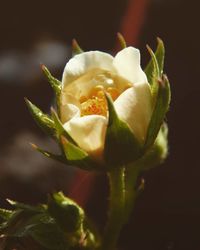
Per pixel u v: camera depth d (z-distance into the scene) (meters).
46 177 0.53
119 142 0.27
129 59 0.28
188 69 0.68
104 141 0.27
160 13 0.73
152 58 0.28
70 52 0.69
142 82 0.28
